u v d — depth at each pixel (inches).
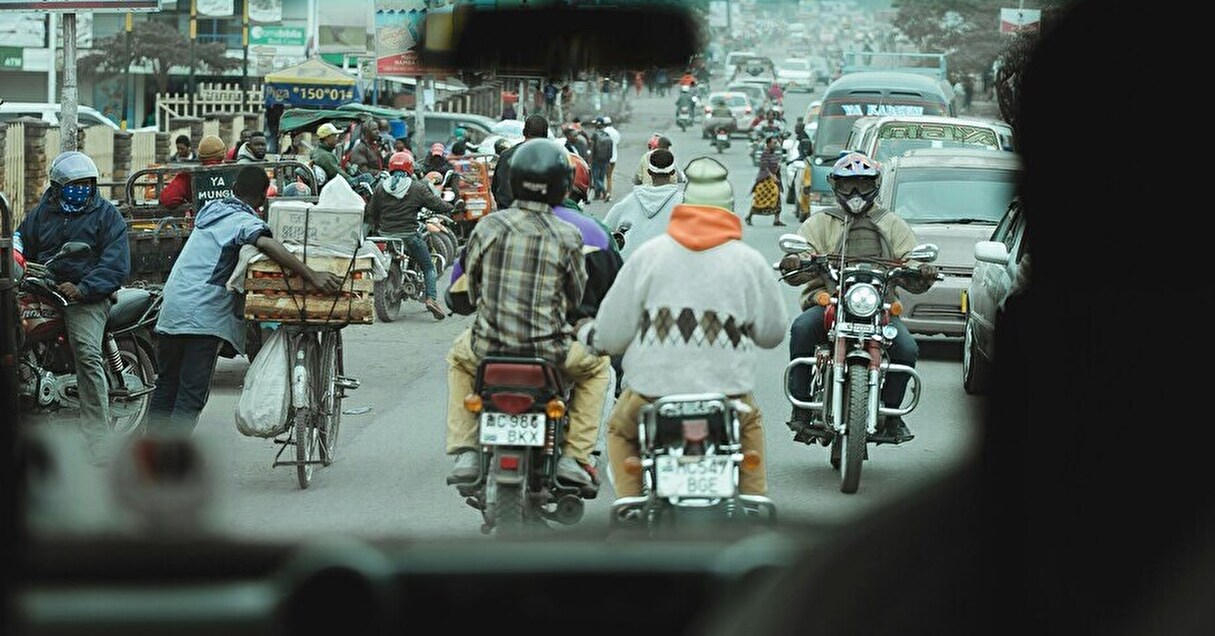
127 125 2267.5
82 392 413.1
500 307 275.4
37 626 117.5
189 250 398.0
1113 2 53.2
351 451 435.5
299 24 2529.5
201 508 128.2
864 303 368.2
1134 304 52.4
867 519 62.1
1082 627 52.0
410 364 621.3
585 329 263.7
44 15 2332.7
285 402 379.9
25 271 409.4
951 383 581.9
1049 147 54.8
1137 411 51.8
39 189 1029.8
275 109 1519.4
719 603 109.4
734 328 248.2
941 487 59.9
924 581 57.5
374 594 125.7
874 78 1392.7
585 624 127.2
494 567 128.6
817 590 60.8
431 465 416.2
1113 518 51.7
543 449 277.0
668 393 247.0
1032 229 56.3
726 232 248.7
